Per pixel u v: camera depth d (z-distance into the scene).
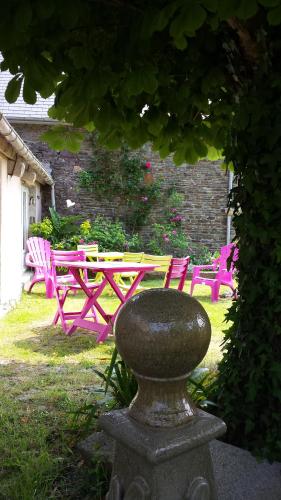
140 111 2.55
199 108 2.60
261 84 2.12
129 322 1.18
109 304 7.39
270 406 2.20
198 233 12.02
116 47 2.01
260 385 2.23
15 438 2.67
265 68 2.10
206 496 1.25
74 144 2.75
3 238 6.83
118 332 1.22
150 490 1.19
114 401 2.73
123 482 1.30
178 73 2.32
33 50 1.82
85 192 11.81
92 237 10.94
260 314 2.27
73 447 2.55
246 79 2.24
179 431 1.19
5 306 6.67
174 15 1.66
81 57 1.91
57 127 2.69
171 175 11.90
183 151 3.10
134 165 11.63
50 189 11.80
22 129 11.58
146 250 11.84
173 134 2.78
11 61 1.85
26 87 1.90
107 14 1.92
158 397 1.21
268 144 2.09
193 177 11.92
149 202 11.91
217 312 6.86
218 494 1.84
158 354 1.14
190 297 1.26
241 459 2.10
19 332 5.54
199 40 2.10
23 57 1.83
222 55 2.23
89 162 11.73
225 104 2.54
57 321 6.09
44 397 3.34
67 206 11.37
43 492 2.11
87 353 4.65
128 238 11.66
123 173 11.73
